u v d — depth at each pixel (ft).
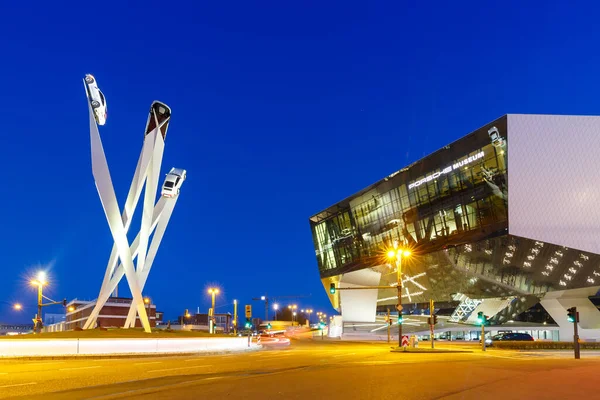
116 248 148.56
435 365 73.72
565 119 193.77
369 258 284.41
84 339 112.78
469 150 205.16
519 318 271.28
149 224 146.41
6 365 81.71
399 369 66.08
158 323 439.22
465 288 253.65
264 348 165.68
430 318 142.61
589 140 193.47
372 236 277.23
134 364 82.89
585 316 220.84
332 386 46.73
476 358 96.68
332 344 212.43
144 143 141.38
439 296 278.87
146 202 145.07
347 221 295.69
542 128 191.93
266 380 52.49
